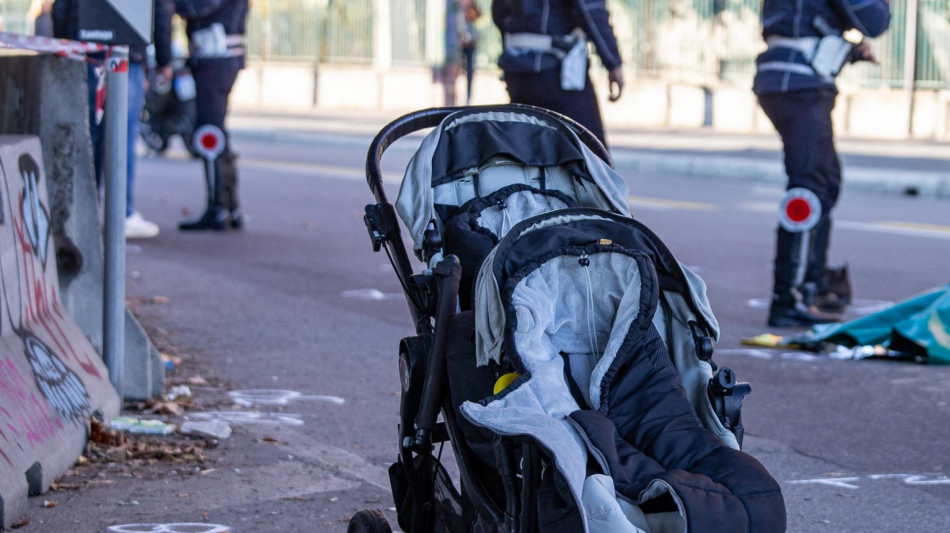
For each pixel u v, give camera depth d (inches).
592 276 149.3
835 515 202.1
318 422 249.4
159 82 466.6
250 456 224.5
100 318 247.3
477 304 149.8
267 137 1027.3
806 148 347.9
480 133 185.0
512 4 338.0
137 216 498.9
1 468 182.1
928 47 976.9
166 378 277.9
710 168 794.8
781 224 354.0
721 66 1085.1
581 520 125.5
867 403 274.4
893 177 716.7
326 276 422.6
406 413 164.6
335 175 759.7
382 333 336.2
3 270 203.5
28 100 241.0
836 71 344.8
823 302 371.2
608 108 1155.9
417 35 1318.9
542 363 143.7
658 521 129.3
